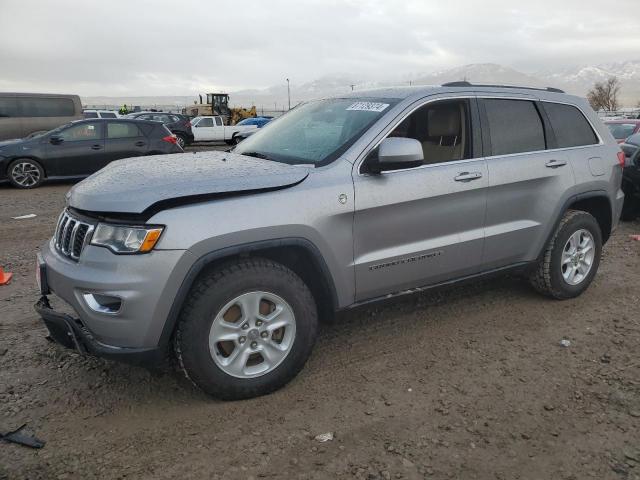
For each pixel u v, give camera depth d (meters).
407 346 3.91
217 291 2.95
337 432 2.90
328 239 3.26
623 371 3.56
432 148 3.84
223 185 2.99
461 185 3.81
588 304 4.73
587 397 3.25
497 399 3.23
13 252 6.53
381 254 3.53
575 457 2.71
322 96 4.59
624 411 3.10
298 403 3.18
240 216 2.97
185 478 2.55
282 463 2.66
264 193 3.10
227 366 3.06
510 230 4.18
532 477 2.57
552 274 4.56
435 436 2.87
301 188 3.20
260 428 2.93
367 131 3.54
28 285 5.29
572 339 4.04
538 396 3.27
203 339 2.95
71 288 2.90
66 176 12.39
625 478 2.56
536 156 4.32
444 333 4.13
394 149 3.28
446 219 3.79
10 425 2.94
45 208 9.59
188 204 2.91
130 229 2.80
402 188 3.53
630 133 13.57
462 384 3.40
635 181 7.60
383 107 3.72
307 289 3.27
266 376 3.18
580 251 4.74
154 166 3.40
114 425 2.96
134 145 12.77
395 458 2.69
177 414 3.06
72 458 2.68
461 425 2.97
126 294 2.76
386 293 3.69
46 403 3.17
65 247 3.12
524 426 2.96
